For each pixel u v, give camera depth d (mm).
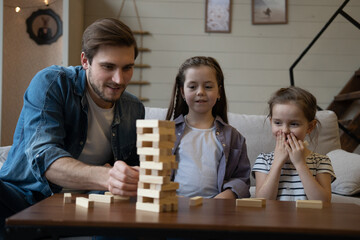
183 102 1872
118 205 1002
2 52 3486
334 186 2125
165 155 956
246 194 1588
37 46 3695
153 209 920
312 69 4242
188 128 1770
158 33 4258
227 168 1702
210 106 1720
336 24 4246
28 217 812
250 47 4258
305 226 789
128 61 1390
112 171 1052
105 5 4238
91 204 957
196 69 1703
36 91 1437
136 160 1732
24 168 1432
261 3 4242
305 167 1544
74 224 788
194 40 4262
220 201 1126
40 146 1288
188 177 1653
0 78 3490
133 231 786
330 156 2316
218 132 1734
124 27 1391
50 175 1196
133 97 1747
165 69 4254
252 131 2371
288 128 1608
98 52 1372
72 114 1512
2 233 1336
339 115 4133
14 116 3625
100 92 1425
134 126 1697
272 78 4258
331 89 4242
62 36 3709
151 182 936
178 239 1015
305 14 4250
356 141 3555
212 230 780
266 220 848
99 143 1617
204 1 4258
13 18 3662
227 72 4250
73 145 1543
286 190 1631
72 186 1172
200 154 1688
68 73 1530
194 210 960
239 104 4254
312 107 1644
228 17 4250
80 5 4066
